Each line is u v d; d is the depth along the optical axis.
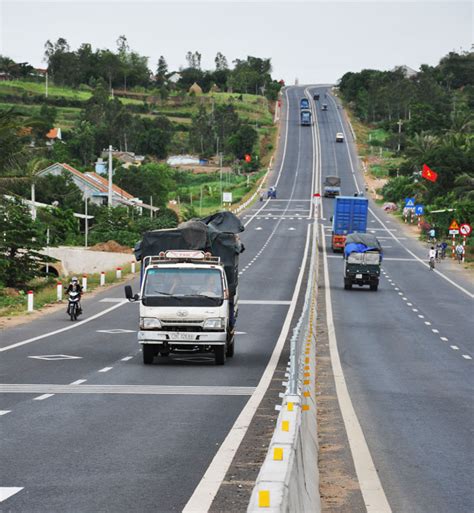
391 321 49.25
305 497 11.42
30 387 24.47
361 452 17.47
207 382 26.30
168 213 153.38
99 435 17.61
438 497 13.96
